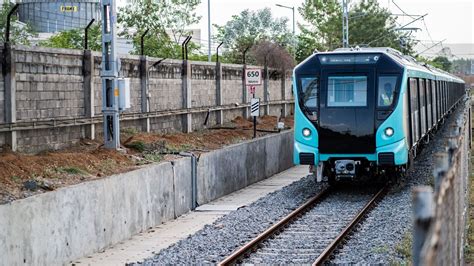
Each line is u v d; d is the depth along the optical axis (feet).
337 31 226.17
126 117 86.53
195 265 44.98
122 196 57.77
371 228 56.90
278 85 160.35
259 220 61.87
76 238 50.55
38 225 45.80
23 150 66.08
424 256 14.74
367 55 75.05
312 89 75.66
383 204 69.41
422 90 96.02
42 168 60.70
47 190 54.85
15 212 43.32
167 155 79.10
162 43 151.33
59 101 73.31
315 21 231.09
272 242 52.54
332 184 82.38
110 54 74.84
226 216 64.80
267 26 222.89
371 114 74.08
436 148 117.50
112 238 55.88
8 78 64.08
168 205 67.31
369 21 228.84
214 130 112.37
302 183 87.61
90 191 52.60
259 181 98.99
